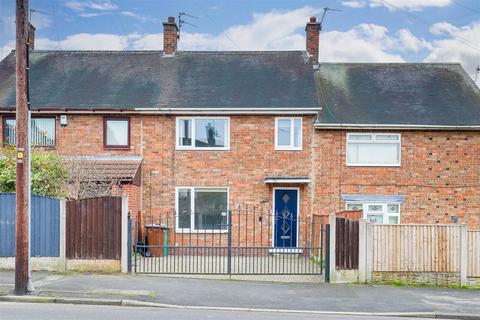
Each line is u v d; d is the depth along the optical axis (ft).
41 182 51.16
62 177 53.31
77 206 44.83
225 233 63.77
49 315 30.91
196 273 46.32
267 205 63.82
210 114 64.28
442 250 45.98
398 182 64.08
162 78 70.64
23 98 36.29
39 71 72.38
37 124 65.41
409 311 35.99
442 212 63.93
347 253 45.68
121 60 74.90
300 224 63.36
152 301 35.99
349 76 74.28
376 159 64.59
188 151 64.64
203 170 64.44
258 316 33.12
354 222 45.98
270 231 63.41
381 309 36.37
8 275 42.27
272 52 75.77
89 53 76.38
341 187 64.03
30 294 35.94
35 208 44.62
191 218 63.98
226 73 71.46
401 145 64.34
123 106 64.69
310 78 69.67
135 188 61.16
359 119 64.64
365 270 45.60
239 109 63.62
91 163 59.26
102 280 41.42
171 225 63.98
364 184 64.13
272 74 71.00
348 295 40.34
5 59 75.72
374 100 68.90
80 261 44.62
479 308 37.45
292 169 64.13
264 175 64.13
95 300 35.35
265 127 64.34
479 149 64.18
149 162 64.75
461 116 65.51
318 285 43.88
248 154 64.28
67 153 60.23
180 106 64.39
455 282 45.91
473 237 46.11
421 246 45.96
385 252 45.83
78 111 64.34
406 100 68.95
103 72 72.28
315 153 64.18
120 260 44.88
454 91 70.90
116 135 65.41
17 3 36.09
